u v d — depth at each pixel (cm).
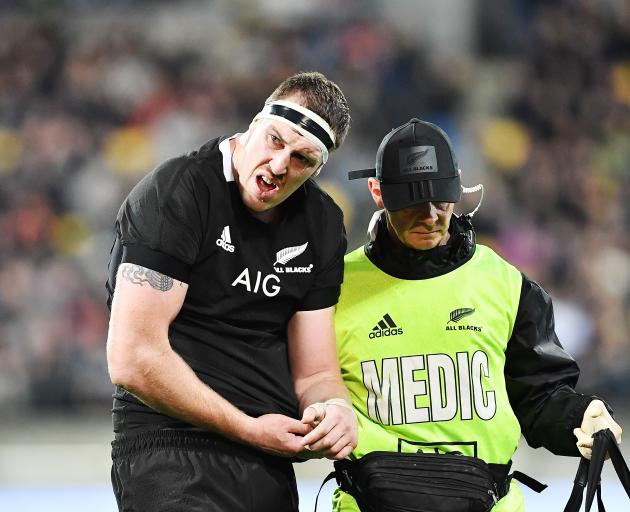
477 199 4950
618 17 5997
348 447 1255
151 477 1234
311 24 6044
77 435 3866
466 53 6019
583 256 4816
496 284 1389
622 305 4672
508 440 1357
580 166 5381
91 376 4441
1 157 5222
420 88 5684
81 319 4631
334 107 1234
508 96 5741
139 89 5634
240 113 5669
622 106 5731
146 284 1205
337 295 1334
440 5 6056
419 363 1358
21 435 3891
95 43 5828
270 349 1288
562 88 5756
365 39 5906
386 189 1326
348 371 1372
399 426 1345
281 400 1287
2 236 4922
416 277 1382
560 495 2898
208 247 1238
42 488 3241
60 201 5125
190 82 5728
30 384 4397
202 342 1257
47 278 4709
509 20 6028
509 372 1414
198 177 1240
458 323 1364
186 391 1203
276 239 1270
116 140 5431
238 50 5912
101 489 3206
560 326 4519
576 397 1370
